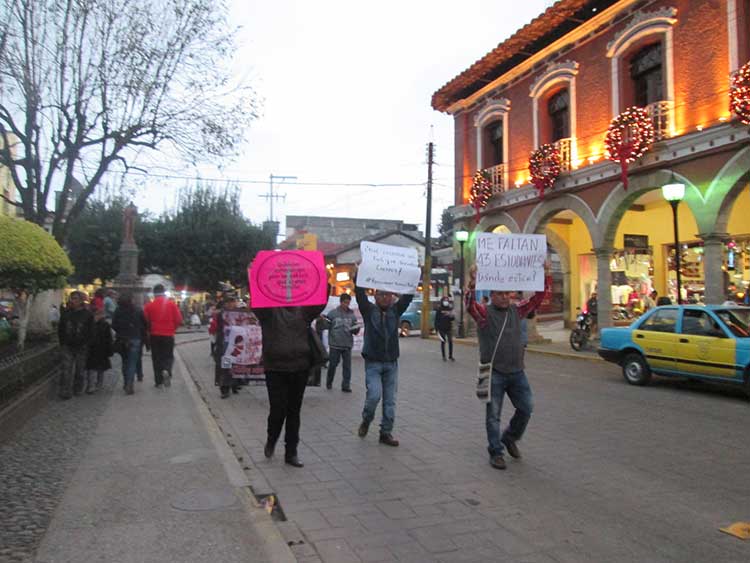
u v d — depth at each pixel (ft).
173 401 30.73
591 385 38.83
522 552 13.21
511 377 19.88
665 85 50.60
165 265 121.49
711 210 45.75
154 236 119.55
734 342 33.30
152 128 44.52
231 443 23.07
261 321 20.22
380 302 23.04
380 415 28.45
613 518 15.25
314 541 13.82
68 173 43.14
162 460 19.31
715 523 14.93
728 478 18.67
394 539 13.92
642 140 50.16
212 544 12.73
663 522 14.98
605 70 57.21
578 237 79.46
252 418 28.17
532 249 20.33
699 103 47.60
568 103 62.44
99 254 114.93
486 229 75.05
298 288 19.98
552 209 63.52
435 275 120.88
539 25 61.11
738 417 28.40
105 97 42.73
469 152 79.25
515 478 18.56
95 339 33.06
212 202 125.18
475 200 73.82
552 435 24.40
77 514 14.42
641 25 52.60
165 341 35.68
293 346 19.69
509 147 70.95
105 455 19.92
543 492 17.25
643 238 67.26
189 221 121.70
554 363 52.26
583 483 18.10
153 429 23.97
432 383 39.32
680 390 36.76
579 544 13.64
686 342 35.65
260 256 20.06
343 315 36.47
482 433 24.70
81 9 39.88
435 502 16.39
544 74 64.75
